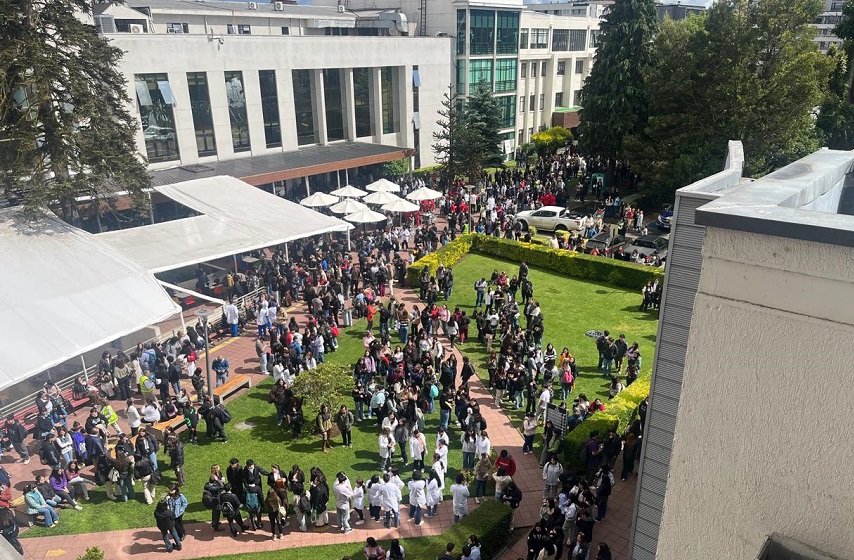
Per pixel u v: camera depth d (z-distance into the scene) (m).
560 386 19.72
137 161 24.66
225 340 23.78
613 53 42.66
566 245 32.12
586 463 15.07
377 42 44.50
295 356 19.78
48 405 16.97
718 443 3.24
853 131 38.59
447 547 11.62
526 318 24.48
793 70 33.44
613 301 27.16
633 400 17.31
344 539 13.91
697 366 3.23
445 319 23.23
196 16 47.44
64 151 22.12
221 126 37.56
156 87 34.34
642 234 34.56
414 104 48.62
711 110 36.88
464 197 39.78
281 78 39.81
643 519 10.64
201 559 13.26
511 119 61.28
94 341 17.67
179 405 18.08
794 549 3.02
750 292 2.97
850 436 2.80
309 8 56.78
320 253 29.17
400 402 17.11
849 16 38.41
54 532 14.02
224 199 28.84
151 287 20.53
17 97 26.48
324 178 42.06
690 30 38.28
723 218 2.95
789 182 3.84
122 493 15.02
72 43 22.06
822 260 2.72
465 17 53.06
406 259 30.64
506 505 13.88
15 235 20.52
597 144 44.38
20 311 17.48
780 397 2.98
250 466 14.01
